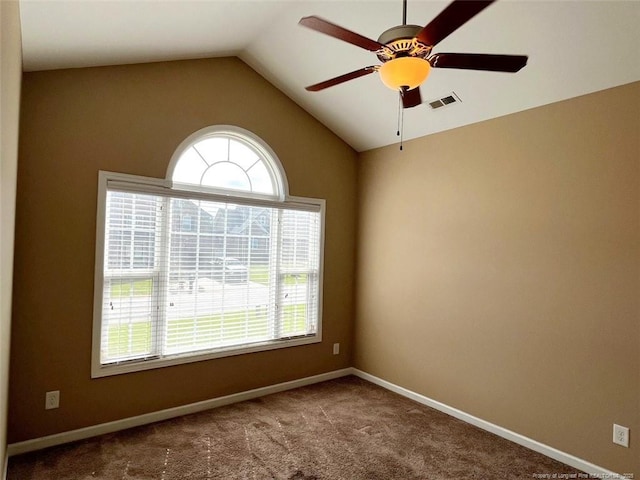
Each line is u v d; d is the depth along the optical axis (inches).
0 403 68.2
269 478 90.4
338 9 104.4
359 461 98.8
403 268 148.2
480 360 121.6
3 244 62.2
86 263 106.7
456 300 129.4
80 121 106.2
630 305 91.3
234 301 135.9
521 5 86.6
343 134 161.5
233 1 96.3
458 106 122.1
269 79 142.3
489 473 95.1
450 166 133.2
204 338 129.1
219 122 130.9
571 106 102.7
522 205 112.9
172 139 121.1
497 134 119.9
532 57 97.0
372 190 162.7
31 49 88.5
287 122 148.0
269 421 119.9
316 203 156.1
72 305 104.7
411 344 143.6
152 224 118.7
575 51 91.3
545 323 106.6
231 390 133.9
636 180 91.0
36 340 100.0
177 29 101.7
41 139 100.7
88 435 106.7
